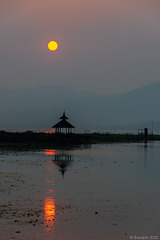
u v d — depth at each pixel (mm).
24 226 17922
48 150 68312
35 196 24703
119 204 22875
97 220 19281
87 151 69062
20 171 37219
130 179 33375
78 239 16406
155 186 29594
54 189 27391
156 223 18875
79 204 22688
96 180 32344
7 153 59250
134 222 19000
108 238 16594
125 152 69250
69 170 38938
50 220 19078
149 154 64938
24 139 91125
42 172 36750
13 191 26281
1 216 19484
